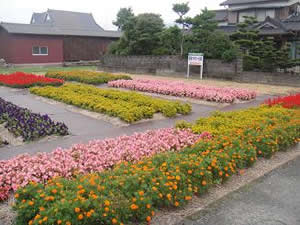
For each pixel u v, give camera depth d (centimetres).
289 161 558
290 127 632
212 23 1847
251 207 399
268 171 509
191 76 1877
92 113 888
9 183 419
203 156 461
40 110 942
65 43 2900
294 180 479
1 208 380
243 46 1780
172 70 1977
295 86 1534
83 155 509
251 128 608
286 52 1684
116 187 356
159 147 551
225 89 1227
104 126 768
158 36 2111
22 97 1173
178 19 1891
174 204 375
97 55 3119
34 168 449
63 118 845
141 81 1509
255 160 523
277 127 614
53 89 1211
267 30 1978
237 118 725
